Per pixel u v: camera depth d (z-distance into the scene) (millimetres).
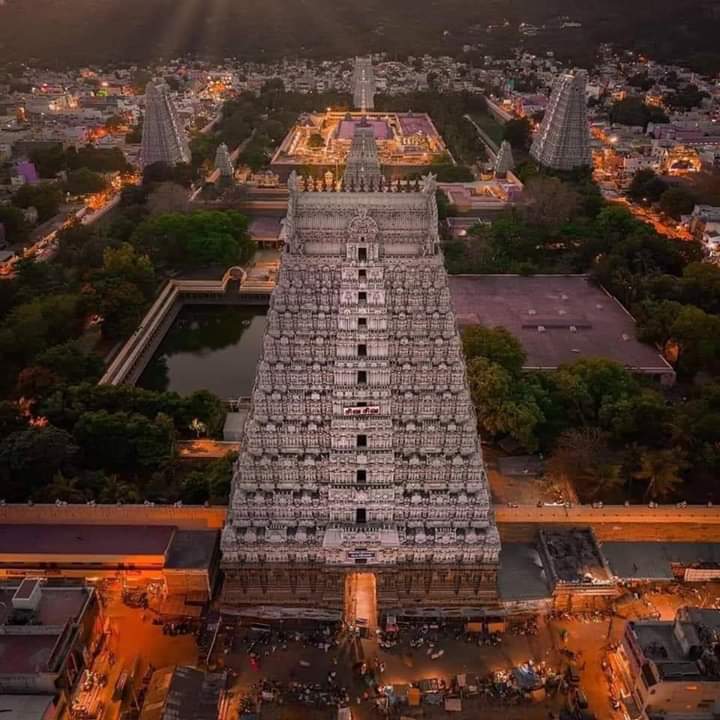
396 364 83062
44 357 129125
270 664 80438
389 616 85375
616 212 195125
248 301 184375
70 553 86812
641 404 112375
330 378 82750
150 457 108000
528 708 75812
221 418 121562
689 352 137500
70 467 105000
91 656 79000
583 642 83125
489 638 83562
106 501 96938
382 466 83750
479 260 182375
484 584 87000
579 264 185750
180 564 86625
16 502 100125
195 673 74500
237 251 187250
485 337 125375
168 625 84500
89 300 148000
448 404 83812
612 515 94500
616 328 151500
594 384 121375
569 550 91125
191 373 157750
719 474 106562
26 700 70188
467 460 84875
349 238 80000
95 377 131250
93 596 80062
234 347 170375
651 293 159375
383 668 80000
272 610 86562
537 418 111000
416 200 81938
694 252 181875
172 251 185000
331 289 81250
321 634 84125
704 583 90812
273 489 85500
